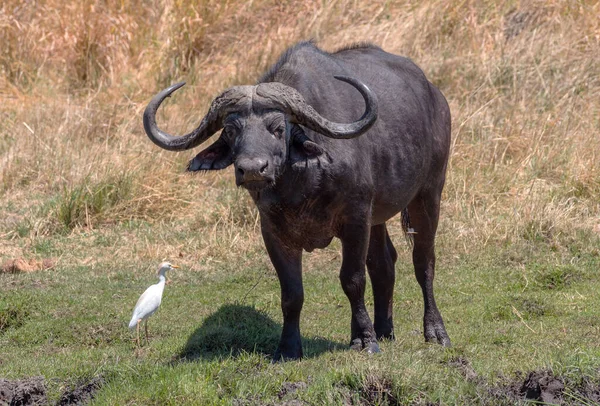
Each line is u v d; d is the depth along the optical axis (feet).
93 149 143.84
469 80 163.02
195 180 139.85
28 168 143.54
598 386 67.05
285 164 71.41
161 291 81.25
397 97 83.46
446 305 98.84
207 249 118.01
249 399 66.54
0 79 176.86
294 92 70.90
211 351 81.82
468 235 118.21
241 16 191.93
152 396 66.85
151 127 72.95
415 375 66.80
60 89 177.27
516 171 135.44
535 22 177.78
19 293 100.58
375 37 175.11
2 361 83.71
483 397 65.92
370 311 98.48
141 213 131.64
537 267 107.86
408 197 83.92
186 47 184.55
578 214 122.52
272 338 84.12
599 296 98.68
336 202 74.23
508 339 85.35
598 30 171.22
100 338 90.07
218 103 70.59
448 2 181.98
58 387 73.72
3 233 124.47
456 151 140.77
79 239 123.24
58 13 187.01
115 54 181.47
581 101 154.51
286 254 77.36
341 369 67.92
